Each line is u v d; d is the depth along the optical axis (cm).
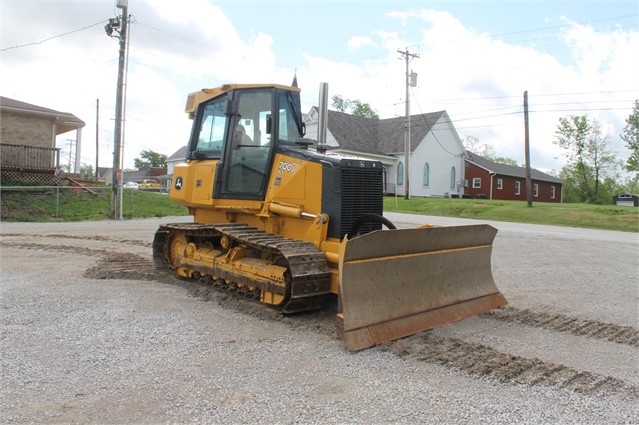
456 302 649
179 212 2411
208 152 776
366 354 508
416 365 482
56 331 548
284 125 707
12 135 2539
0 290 720
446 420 371
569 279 980
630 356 535
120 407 377
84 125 2867
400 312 579
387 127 4459
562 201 5850
